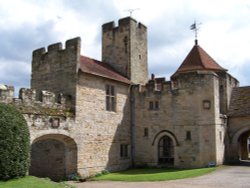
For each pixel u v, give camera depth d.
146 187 17.36
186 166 25.67
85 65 25.48
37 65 26.17
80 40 24.05
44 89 25.31
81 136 23.17
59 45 24.86
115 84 27.19
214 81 26.14
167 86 27.45
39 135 20.14
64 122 21.92
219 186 16.84
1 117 15.84
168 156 27.06
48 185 16.25
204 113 25.69
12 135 15.98
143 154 27.95
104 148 25.28
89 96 24.27
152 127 27.77
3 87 18.88
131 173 24.53
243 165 25.53
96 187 18.19
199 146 25.39
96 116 24.73
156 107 27.81
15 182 15.55
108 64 31.39
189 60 30.88
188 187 16.84
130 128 28.59
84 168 23.17
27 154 16.88
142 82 31.56
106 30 32.28
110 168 25.66
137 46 31.42
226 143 28.05
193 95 26.14
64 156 23.38
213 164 24.95
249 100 28.98
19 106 19.39
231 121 28.92
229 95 29.89
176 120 26.62
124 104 28.12
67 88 23.73
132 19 31.06
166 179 20.02
